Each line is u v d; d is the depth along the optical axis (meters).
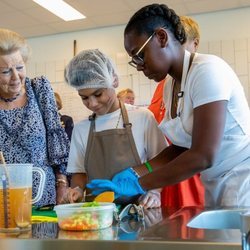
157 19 0.95
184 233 0.57
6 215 0.67
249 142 1.03
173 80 1.11
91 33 4.40
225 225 0.88
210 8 3.80
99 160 1.18
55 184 1.35
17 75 1.24
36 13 3.87
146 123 1.20
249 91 3.71
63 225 0.66
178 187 1.31
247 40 3.78
